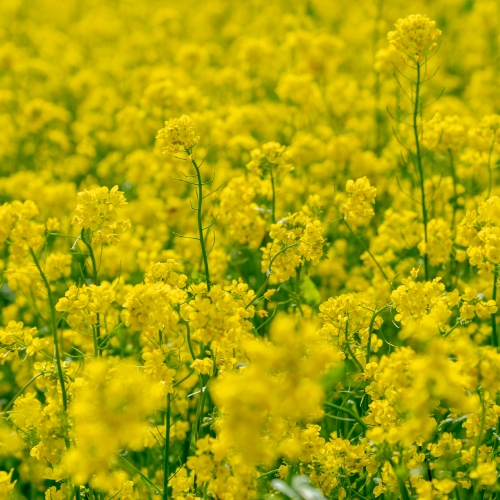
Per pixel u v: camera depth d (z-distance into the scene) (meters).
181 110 14.41
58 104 21.81
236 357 7.25
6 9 27.00
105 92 19.12
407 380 5.04
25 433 6.25
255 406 4.17
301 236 7.76
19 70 20.27
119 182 16.08
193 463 5.00
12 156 17.02
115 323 8.14
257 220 9.56
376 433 5.26
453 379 4.71
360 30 20.89
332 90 16.44
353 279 10.60
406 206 12.32
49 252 12.75
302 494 5.08
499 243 6.33
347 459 6.05
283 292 10.09
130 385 4.43
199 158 13.47
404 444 5.30
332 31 25.11
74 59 22.95
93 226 6.62
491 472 5.59
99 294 6.28
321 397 4.66
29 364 9.42
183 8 30.59
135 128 15.59
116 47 26.08
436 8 24.83
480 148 10.90
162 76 16.70
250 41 17.52
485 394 5.72
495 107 16.88
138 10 29.42
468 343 5.27
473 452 6.01
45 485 8.11
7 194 15.24
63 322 9.22
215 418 5.84
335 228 11.70
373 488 6.68
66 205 13.18
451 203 11.45
